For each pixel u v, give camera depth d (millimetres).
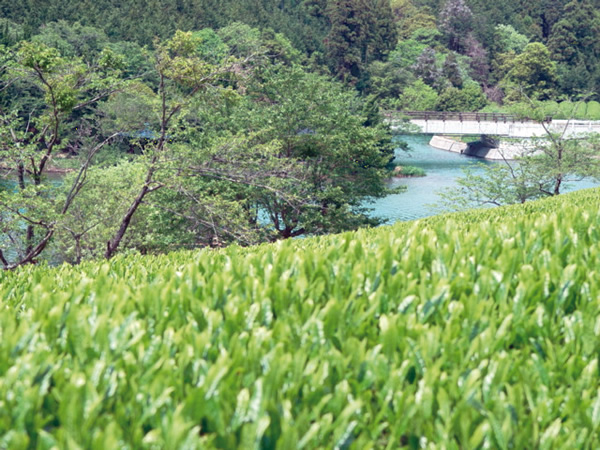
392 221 40312
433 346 2508
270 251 4340
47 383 2113
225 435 1896
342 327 2805
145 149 18516
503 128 69000
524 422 2121
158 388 2078
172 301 3359
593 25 152375
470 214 12531
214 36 108812
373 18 135625
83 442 1774
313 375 2270
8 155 17172
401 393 2160
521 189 30469
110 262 6766
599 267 3725
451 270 3664
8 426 1842
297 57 112875
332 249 4293
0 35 72375
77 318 2662
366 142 26547
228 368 2277
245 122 25844
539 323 2838
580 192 15922
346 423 1938
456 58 145875
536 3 180375
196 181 22406
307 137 25641
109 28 101062
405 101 117438
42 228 17422
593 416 2121
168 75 17766
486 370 2412
